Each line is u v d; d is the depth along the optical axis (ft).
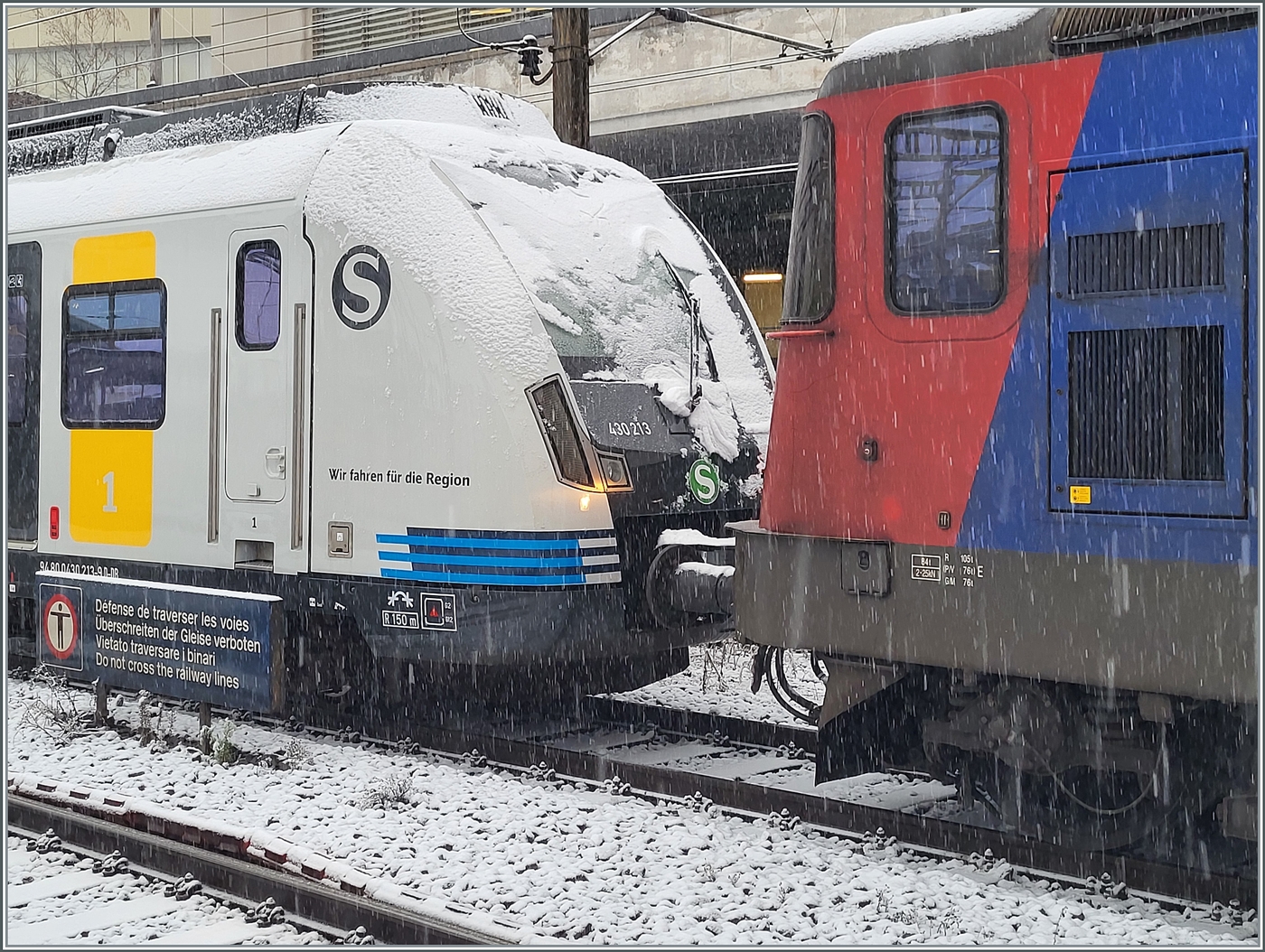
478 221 23.80
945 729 19.25
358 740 25.25
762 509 20.08
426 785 21.63
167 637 25.35
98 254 27.89
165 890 17.93
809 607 19.24
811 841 19.08
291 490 24.79
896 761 20.20
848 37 50.21
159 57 81.61
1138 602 16.30
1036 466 17.11
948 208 17.89
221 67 75.77
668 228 28.19
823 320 19.04
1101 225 16.60
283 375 24.89
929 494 18.04
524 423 22.74
